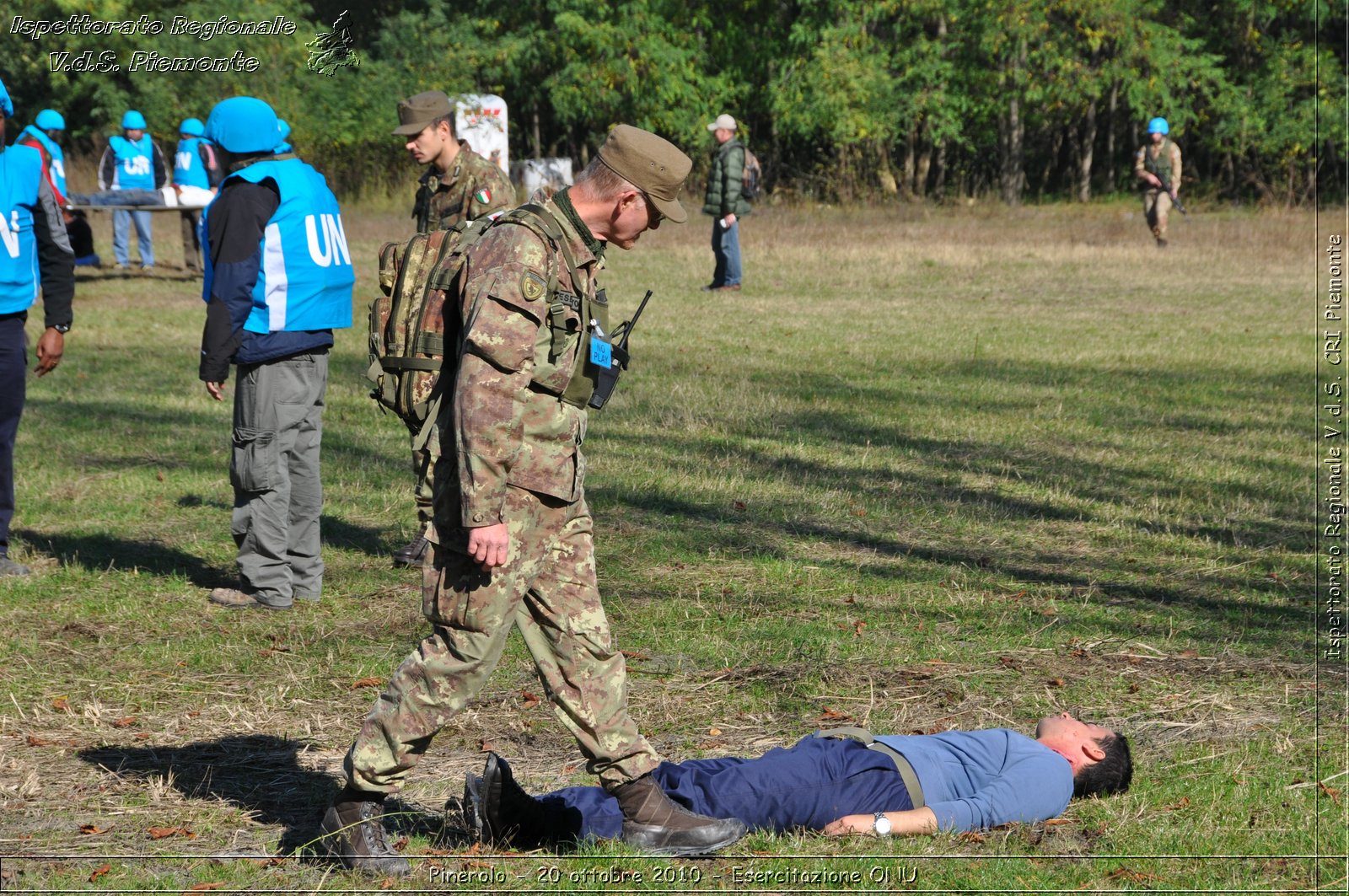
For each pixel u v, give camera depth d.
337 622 8.93
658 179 5.07
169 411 15.89
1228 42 60.94
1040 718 7.53
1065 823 6.16
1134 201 59.97
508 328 4.81
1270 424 16.41
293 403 8.93
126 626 8.73
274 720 7.18
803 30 56.56
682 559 10.62
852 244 37.56
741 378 18.73
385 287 5.40
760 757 6.34
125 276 29.34
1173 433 15.83
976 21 55.84
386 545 10.84
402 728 5.16
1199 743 7.21
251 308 8.54
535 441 5.08
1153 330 23.92
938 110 56.56
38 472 12.88
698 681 7.96
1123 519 12.14
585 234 5.12
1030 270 33.00
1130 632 9.09
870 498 12.65
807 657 8.41
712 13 59.94
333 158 48.31
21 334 9.59
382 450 14.09
